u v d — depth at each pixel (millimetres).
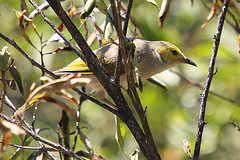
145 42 9766
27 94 13406
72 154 6391
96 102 6297
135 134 6262
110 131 13094
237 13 8555
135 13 12312
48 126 13453
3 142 4797
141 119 5773
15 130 4703
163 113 12406
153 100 12391
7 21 13094
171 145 11992
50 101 5816
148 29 12273
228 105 11945
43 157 7457
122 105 6203
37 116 13617
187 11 13125
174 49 9914
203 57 12375
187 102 12391
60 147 6336
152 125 12305
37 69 13320
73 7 8516
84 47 6051
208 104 12227
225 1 6625
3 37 6191
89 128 13000
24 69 13438
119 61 5914
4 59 5988
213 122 12086
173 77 10945
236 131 11852
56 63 12750
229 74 11914
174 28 13016
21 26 7027
